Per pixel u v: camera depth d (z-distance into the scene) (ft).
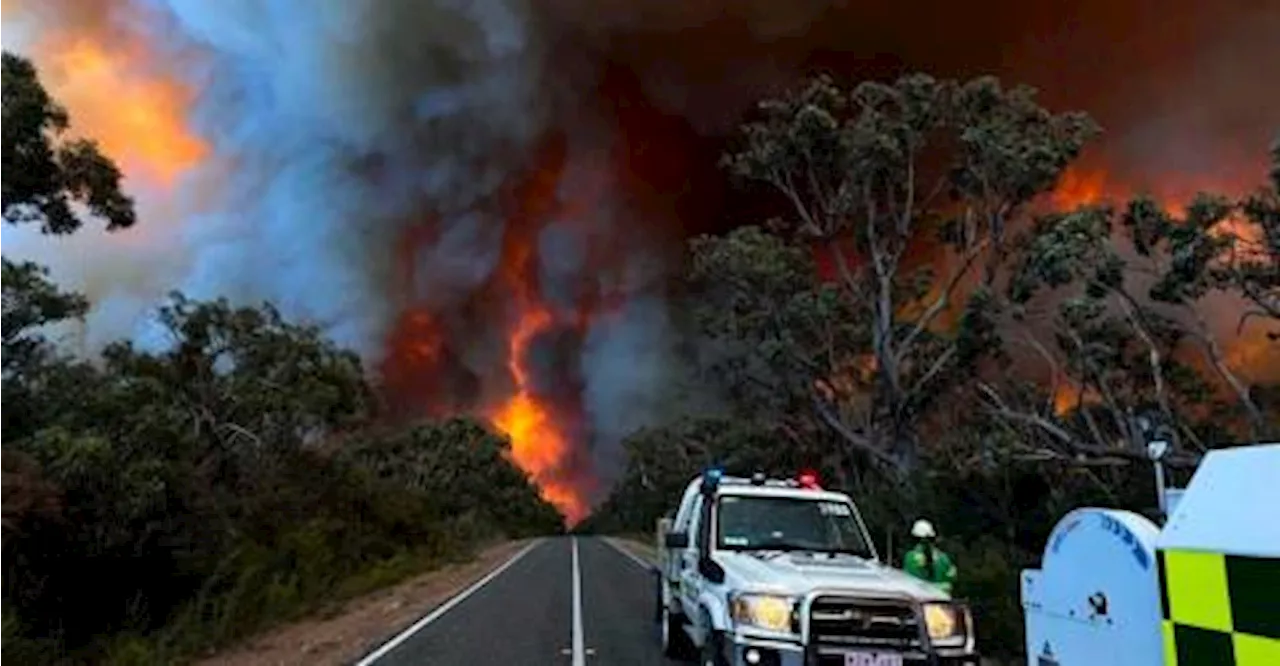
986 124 114.52
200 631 48.83
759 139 134.72
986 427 82.17
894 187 132.05
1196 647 7.85
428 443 296.10
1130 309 65.46
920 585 27.99
